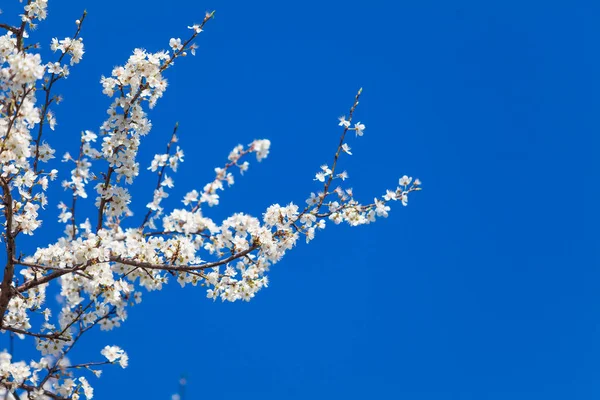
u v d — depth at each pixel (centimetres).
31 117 575
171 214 609
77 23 652
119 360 700
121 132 671
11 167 594
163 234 620
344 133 661
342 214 666
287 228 654
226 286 666
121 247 613
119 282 670
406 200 670
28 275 706
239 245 643
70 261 643
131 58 662
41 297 729
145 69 664
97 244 609
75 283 725
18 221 631
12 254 609
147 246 624
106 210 667
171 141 614
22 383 676
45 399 667
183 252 632
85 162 624
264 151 576
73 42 650
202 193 593
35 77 558
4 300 622
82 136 623
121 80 664
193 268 623
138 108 673
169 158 614
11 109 585
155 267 620
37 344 698
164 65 675
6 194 585
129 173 665
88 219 652
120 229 654
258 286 668
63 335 684
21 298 681
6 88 559
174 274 649
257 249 652
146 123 681
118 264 661
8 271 614
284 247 654
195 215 601
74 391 685
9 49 644
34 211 642
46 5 656
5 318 706
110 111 669
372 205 669
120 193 662
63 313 714
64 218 652
